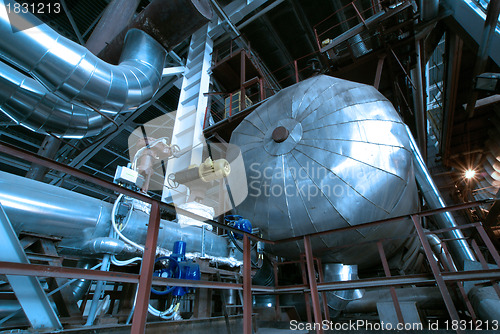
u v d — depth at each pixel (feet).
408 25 29.37
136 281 7.92
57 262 12.14
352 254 21.47
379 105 22.62
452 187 68.33
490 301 14.76
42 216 11.94
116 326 10.80
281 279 28.43
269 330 20.25
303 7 52.70
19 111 16.85
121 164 63.31
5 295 11.26
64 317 11.34
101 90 16.46
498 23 26.14
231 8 52.31
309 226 20.18
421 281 13.28
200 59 48.96
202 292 15.90
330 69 35.42
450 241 25.21
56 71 14.26
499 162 58.13
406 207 20.95
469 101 38.42
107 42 29.73
